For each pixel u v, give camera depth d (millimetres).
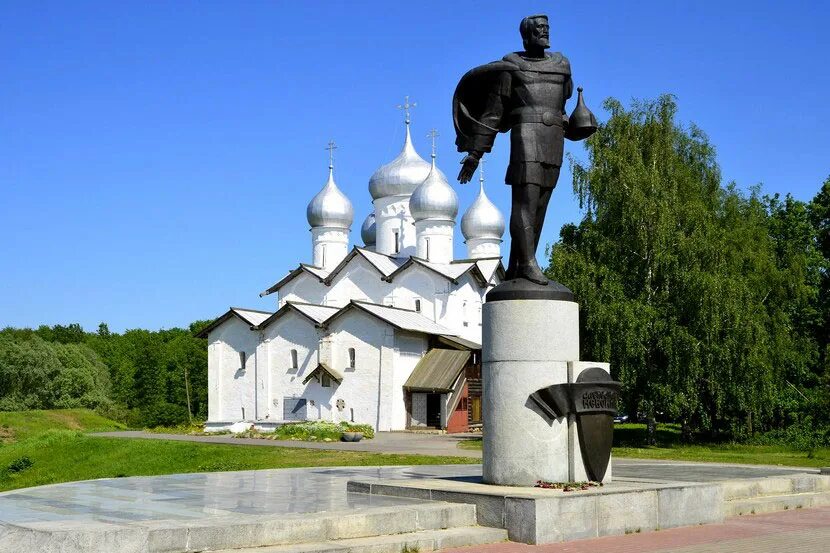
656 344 41969
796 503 16500
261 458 35188
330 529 11086
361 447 38844
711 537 12516
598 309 41312
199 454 38969
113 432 54125
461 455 33094
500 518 12188
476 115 15305
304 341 61812
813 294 49094
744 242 45625
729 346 41156
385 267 67625
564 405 13664
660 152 44688
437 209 68312
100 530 9711
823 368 49469
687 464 24531
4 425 76062
